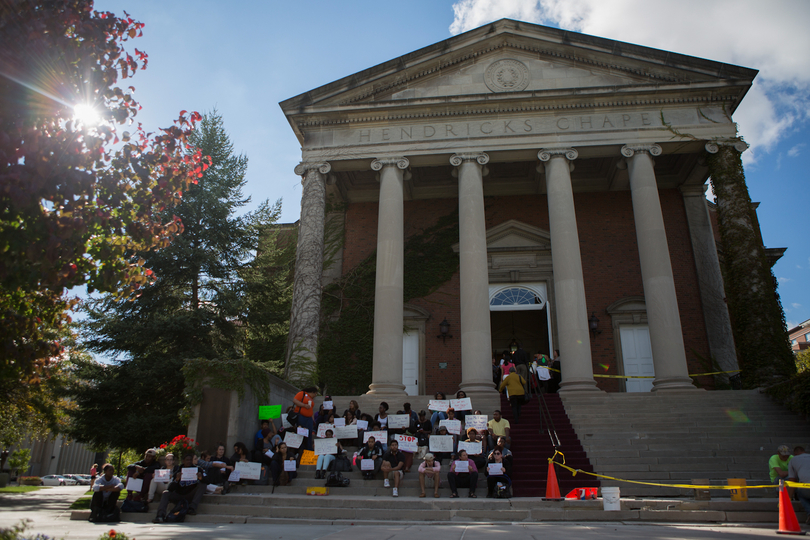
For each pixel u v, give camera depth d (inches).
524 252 913.5
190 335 799.7
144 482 396.8
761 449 496.7
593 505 371.2
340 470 467.2
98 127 264.7
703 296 847.7
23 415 959.6
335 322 882.8
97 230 281.6
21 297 280.7
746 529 312.7
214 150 948.6
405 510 367.6
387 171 789.2
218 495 406.6
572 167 788.6
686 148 772.6
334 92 828.6
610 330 853.8
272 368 845.8
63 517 422.9
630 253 895.7
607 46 809.5
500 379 714.2
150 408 757.9
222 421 491.5
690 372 813.9
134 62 283.3
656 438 521.7
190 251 829.8
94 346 779.4
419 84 842.8
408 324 883.4
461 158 786.2
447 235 933.8
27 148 221.9
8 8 227.8
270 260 956.6
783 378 634.2
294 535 263.9
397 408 642.8
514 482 448.8
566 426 554.3
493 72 832.3
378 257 746.8
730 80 767.1
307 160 808.3
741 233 704.4
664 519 351.9
